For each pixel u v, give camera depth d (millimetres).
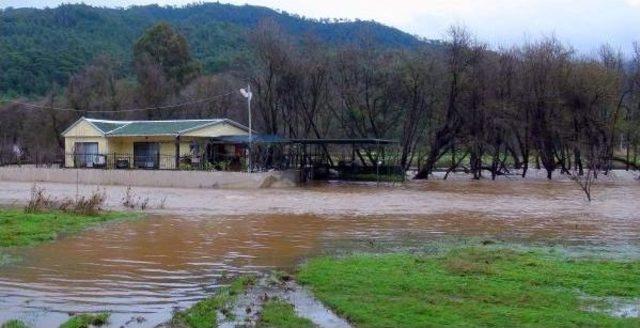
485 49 56750
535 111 57531
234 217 23609
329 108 59125
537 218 24234
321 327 9414
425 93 56625
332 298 10875
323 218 23641
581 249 16578
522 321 9445
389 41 122750
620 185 46719
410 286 11633
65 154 49375
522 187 43562
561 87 57781
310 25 135375
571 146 59875
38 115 71500
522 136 61156
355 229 20594
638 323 9359
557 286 11789
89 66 84688
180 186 40750
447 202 31156
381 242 17797
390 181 49219
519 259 14406
